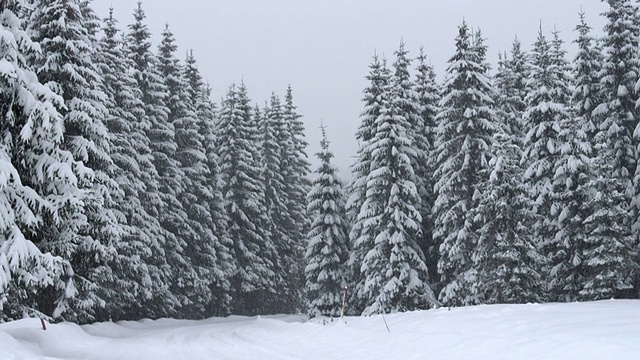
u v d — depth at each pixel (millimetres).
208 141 40219
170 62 36656
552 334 9805
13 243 13523
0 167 13469
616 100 26672
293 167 52344
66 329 16656
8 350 11023
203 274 35625
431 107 33156
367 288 27578
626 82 27172
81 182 17344
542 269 25047
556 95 26531
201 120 40219
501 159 22594
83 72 21641
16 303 16953
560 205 24297
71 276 18953
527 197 22891
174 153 33469
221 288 39562
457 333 11492
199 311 38344
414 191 27766
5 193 14188
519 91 33438
